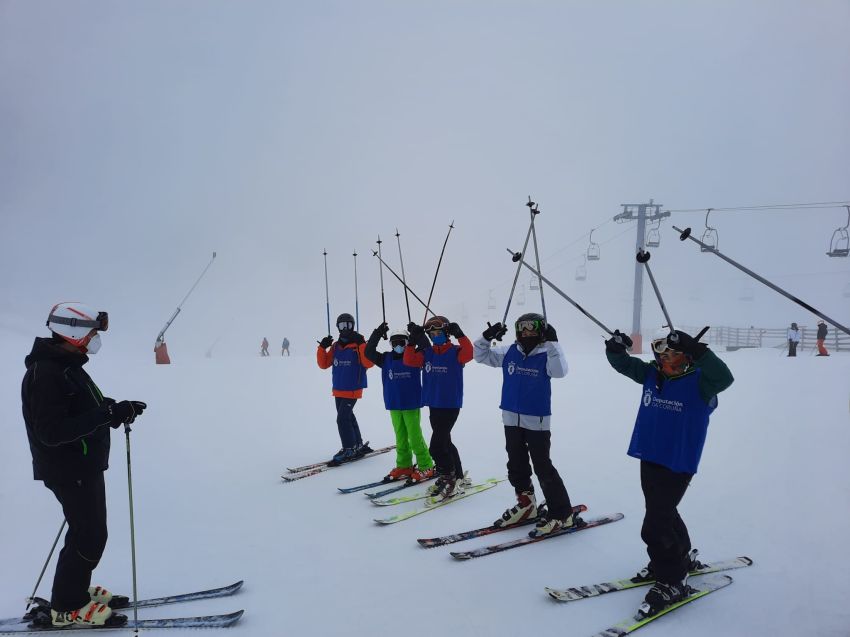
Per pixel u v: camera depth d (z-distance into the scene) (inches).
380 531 151.3
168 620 102.8
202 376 538.3
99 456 101.7
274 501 179.8
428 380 177.5
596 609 107.0
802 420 271.1
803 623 100.9
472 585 117.8
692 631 98.6
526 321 143.1
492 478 198.5
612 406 337.7
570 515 145.1
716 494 171.9
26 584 124.0
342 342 229.5
